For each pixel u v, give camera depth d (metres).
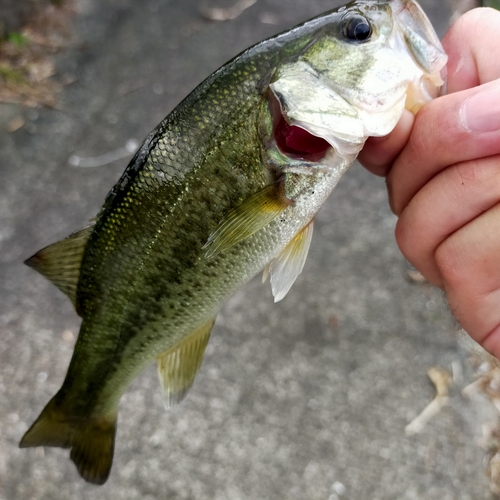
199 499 0.27
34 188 0.42
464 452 0.29
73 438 0.21
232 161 0.17
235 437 0.29
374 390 0.31
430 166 0.16
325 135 0.17
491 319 0.16
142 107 0.51
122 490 0.27
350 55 0.17
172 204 0.17
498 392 0.31
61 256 0.19
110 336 0.19
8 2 0.57
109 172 0.44
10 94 0.50
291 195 0.17
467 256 0.16
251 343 0.33
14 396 0.30
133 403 0.30
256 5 0.69
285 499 0.27
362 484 0.28
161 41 0.61
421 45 0.16
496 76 0.16
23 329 0.33
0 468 0.27
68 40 0.58
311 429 0.30
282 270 0.19
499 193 0.15
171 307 0.18
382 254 0.39
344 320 0.35
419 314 0.35
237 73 0.17
